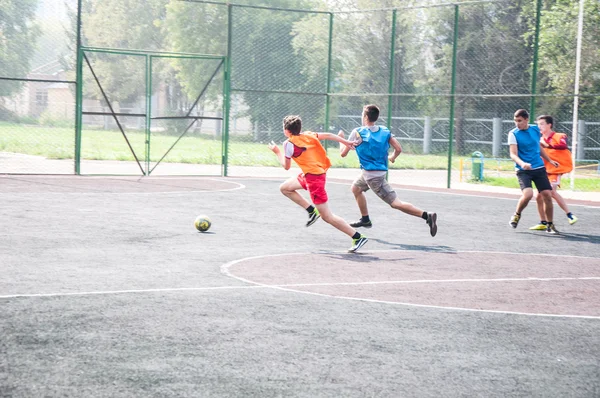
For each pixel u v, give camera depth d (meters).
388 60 33.31
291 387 5.69
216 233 13.55
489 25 31.09
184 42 39.12
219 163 32.69
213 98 35.47
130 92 41.06
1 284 8.85
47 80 24.58
